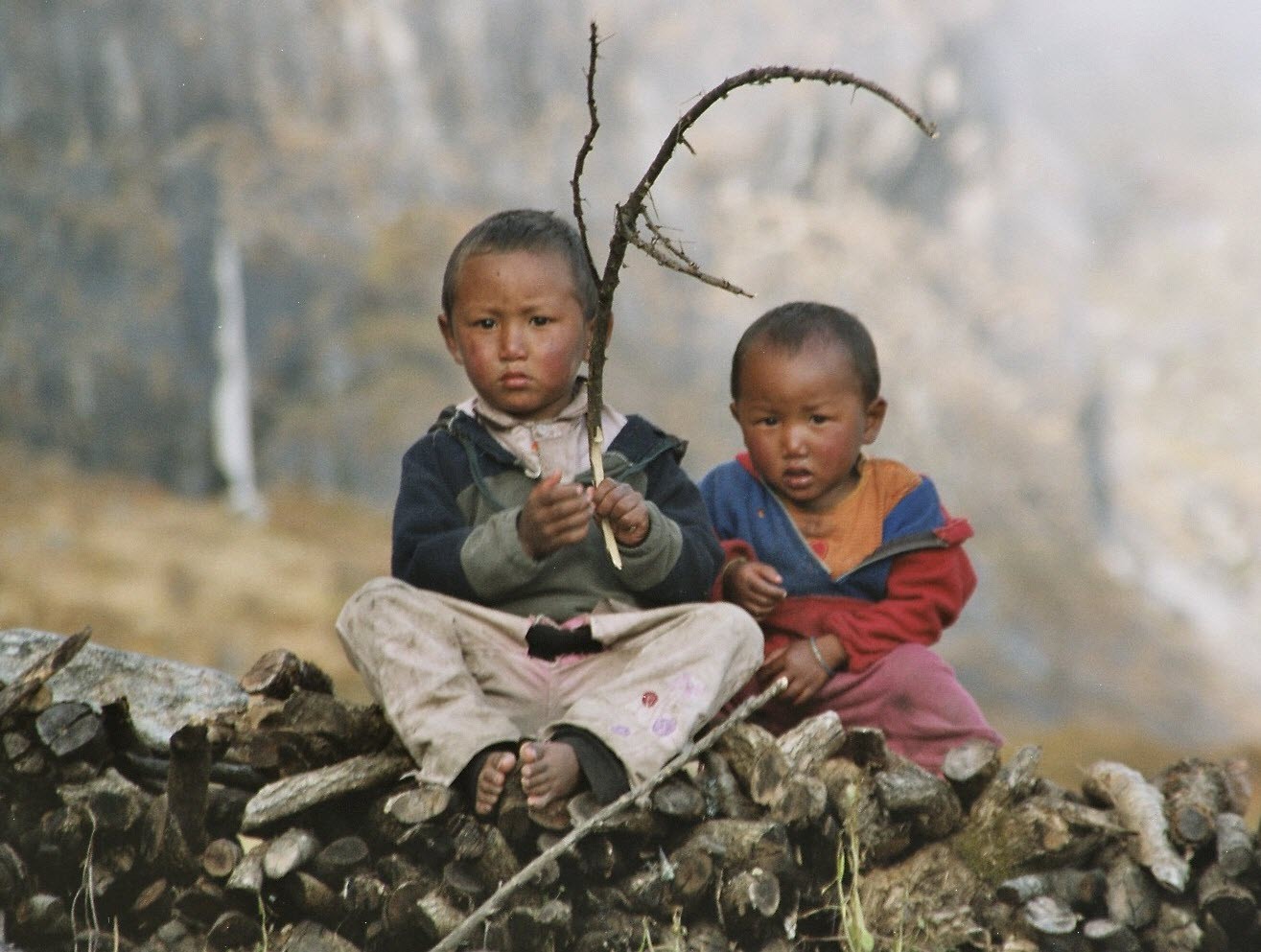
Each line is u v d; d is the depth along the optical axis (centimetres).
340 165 7406
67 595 4897
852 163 8988
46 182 6594
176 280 6612
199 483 6344
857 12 9269
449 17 8050
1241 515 9575
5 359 6197
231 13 7394
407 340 6975
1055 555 8188
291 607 5212
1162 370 11162
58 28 6844
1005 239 9544
